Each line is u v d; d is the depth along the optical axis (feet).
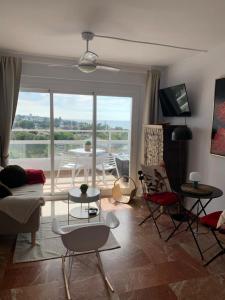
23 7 7.35
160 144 12.62
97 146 15.05
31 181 12.10
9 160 13.62
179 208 12.14
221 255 8.56
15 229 8.75
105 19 8.14
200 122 11.68
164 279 7.36
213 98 10.76
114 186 14.82
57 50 11.74
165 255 8.67
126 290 6.86
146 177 11.47
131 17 7.93
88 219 11.41
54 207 13.12
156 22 8.30
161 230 10.62
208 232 10.44
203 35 9.41
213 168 10.84
